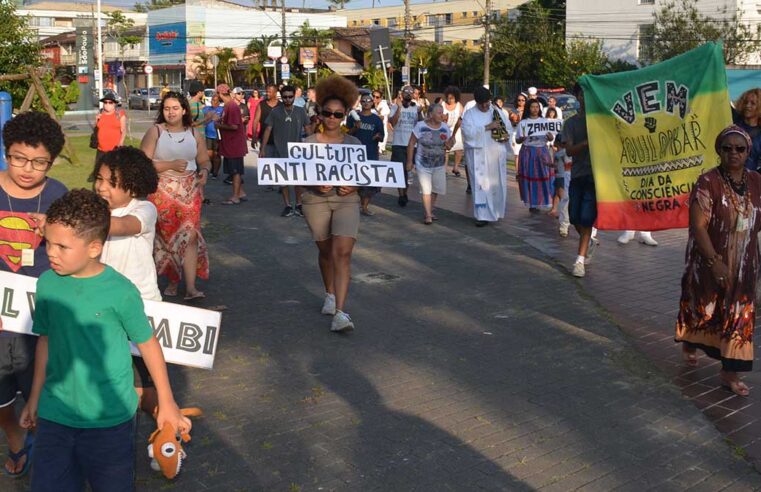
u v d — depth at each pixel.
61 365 3.26
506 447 4.77
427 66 62.47
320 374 5.90
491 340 6.73
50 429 3.25
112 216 4.24
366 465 4.51
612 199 7.87
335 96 6.92
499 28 57.38
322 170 6.72
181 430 3.56
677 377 5.94
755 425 5.12
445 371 6.00
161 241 7.41
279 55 53.22
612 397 5.55
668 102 7.58
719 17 45.81
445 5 88.75
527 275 8.97
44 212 4.11
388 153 22.23
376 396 5.50
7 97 10.84
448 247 10.39
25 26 20.48
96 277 3.28
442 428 5.01
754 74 29.16
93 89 53.00
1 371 4.04
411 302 7.83
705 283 5.67
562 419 5.17
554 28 57.41
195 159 7.40
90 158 21.64
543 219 12.63
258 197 14.38
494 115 11.66
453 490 4.26
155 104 58.06
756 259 5.49
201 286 8.26
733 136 5.36
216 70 66.81
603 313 7.49
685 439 4.91
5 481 4.27
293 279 8.63
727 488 4.34
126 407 3.31
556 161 11.30
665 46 44.78
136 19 102.94
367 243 10.55
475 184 11.73
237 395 5.48
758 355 6.39
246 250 9.99
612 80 7.76
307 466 4.49
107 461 3.27
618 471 4.50
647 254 10.12
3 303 3.96
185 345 4.13
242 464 4.50
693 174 7.59
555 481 4.37
